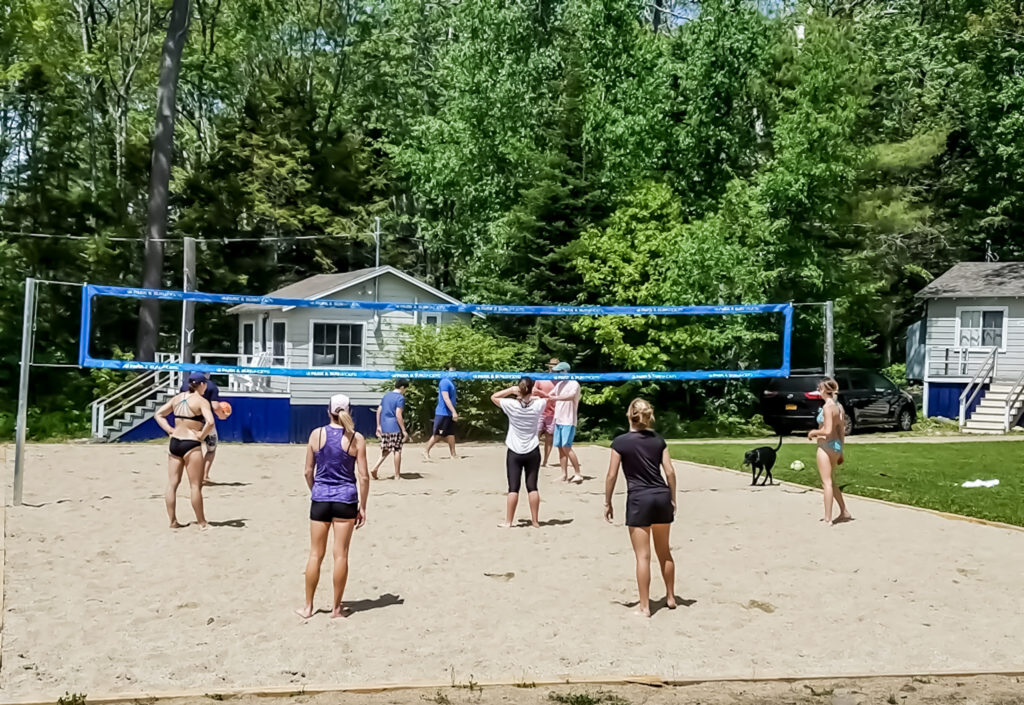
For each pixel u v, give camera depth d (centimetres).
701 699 714
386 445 1830
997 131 3850
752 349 3372
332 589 1008
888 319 4572
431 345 2983
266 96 4709
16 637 829
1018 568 1135
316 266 4750
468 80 3800
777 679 760
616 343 3150
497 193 3781
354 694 715
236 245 4509
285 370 1705
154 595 970
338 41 4825
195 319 4403
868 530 1352
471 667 777
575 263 3188
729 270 3114
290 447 2527
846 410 3112
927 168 4341
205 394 1723
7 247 4053
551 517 1424
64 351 3984
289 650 811
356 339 3284
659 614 932
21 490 1489
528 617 915
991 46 3841
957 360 3644
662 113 3541
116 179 4541
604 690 729
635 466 934
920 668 795
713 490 1719
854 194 3538
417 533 1298
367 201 4766
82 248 4194
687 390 3497
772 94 3609
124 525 1331
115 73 4672
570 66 3919
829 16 3816
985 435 3116
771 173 3278
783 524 1392
